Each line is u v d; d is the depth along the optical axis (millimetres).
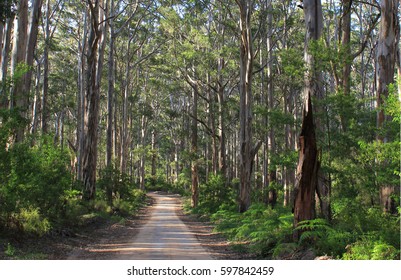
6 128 11633
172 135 66875
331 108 13062
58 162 15070
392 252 8078
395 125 11852
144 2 34375
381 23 14242
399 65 11414
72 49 41625
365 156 11000
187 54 32719
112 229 20172
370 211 10914
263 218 16938
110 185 29422
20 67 13102
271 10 29812
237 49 31422
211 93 41531
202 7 30984
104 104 56500
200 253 12484
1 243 11164
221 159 35594
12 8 16953
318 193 11297
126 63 45562
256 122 30312
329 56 12766
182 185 63219
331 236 9508
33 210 13516
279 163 16266
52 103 43000
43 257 10797
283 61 14000
